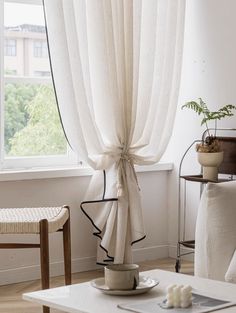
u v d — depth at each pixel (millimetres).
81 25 4660
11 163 4879
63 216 3910
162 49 5098
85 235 5086
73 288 2900
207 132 5242
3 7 4809
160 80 5098
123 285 2809
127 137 4949
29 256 4832
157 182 5480
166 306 2672
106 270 2840
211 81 5211
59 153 5117
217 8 5160
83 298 2768
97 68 4766
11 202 4707
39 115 5008
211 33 5199
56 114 5086
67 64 4559
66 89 4598
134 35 4934
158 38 5102
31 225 3713
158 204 5496
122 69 4895
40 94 5008
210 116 4855
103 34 4719
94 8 4707
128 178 4957
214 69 5191
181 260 5430
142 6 5043
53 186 4895
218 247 3564
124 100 4926
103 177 4941
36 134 5000
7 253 4727
